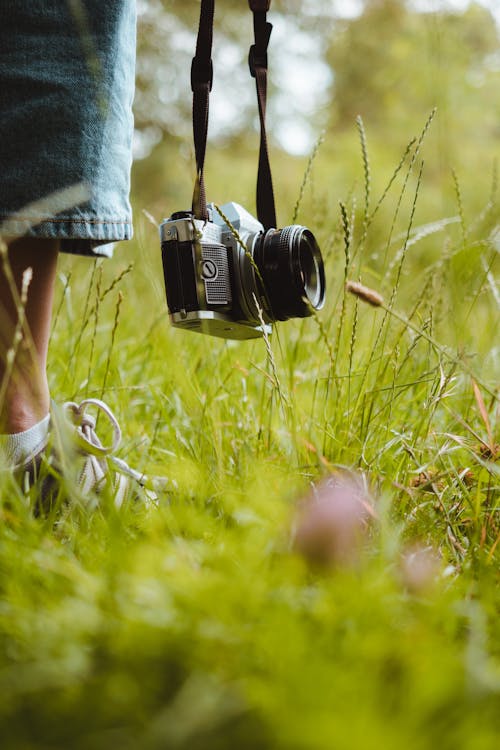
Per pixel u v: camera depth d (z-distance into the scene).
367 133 9.77
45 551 0.95
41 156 1.22
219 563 0.93
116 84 1.29
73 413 1.37
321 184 6.85
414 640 0.77
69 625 0.77
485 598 0.94
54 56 1.22
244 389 1.72
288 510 1.02
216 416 1.44
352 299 1.87
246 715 0.67
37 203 1.22
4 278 1.23
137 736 0.66
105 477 1.29
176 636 0.74
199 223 1.32
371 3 11.35
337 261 1.94
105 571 0.92
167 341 1.85
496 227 1.75
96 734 0.67
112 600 0.81
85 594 0.82
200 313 1.33
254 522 1.02
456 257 1.86
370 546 1.04
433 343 1.19
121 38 1.30
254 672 0.73
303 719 0.60
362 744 0.58
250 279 1.36
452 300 1.81
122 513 1.16
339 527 0.96
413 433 1.40
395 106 10.39
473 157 7.62
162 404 1.61
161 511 1.09
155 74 9.66
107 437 1.61
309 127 10.57
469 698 0.68
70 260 2.15
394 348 1.45
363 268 1.67
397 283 1.45
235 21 10.08
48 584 0.88
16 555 0.93
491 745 0.64
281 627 0.75
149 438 1.62
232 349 2.10
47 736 0.67
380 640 0.75
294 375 1.82
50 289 1.28
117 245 2.89
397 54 10.92
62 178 1.23
